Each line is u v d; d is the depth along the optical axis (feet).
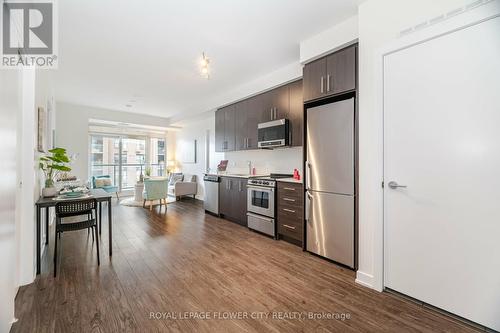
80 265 8.32
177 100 18.01
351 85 7.85
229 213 14.80
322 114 8.89
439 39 5.66
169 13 7.32
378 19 6.74
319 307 6.02
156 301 6.21
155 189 17.92
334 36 8.23
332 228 8.62
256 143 13.92
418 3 5.97
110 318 5.50
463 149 5.34
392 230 6.60
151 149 26.84
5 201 4.66
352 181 7.93
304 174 9.70
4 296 4.61
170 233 12.20
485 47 5.03
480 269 5.14
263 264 8.54
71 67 11.48
